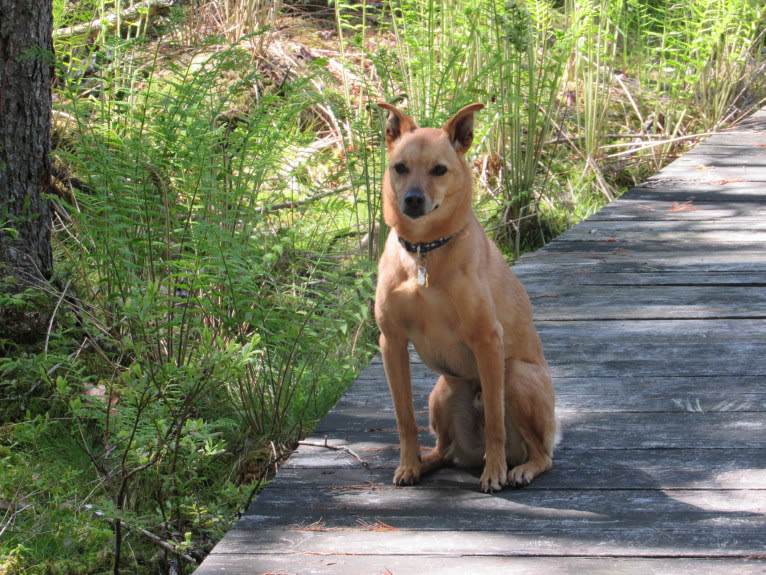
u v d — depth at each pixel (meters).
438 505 3.28
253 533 3.21
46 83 4.02
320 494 3.33
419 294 3.26
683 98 7.31
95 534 3.46
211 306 3.81
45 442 3.72
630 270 4.43
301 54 7.01
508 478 3.33
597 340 3.94
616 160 6.91
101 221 3.93
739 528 3.17
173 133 3.99
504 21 5.51
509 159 6.12
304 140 4.49
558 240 4.93
